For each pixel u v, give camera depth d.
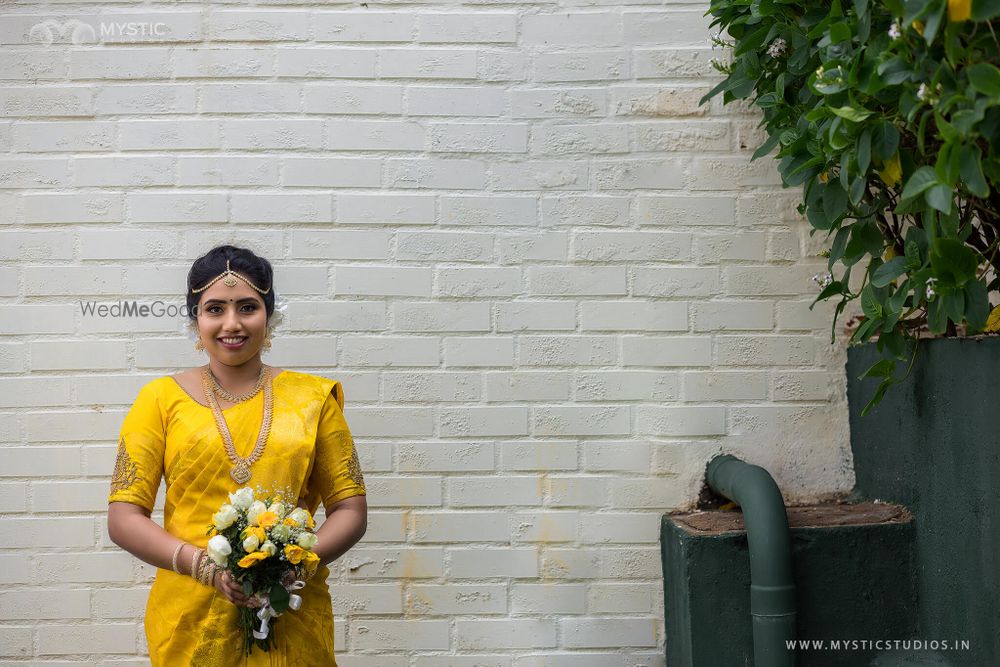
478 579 2.92
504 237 2.96
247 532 2.04
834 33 2.09
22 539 2.86
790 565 2.50
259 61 2.94
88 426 2.88
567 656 2.92
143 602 2.87
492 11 2.97
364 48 2.95
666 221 2.98
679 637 2.75
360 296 2.93
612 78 2.98
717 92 2.81
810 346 2.98
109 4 2.92
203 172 2.92
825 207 2.36
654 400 2.96
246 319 2.28
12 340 2.88
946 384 2.38
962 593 2.34
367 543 2.91
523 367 2.95
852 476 2.98
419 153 2.95
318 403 2.34
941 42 1.84
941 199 1.79
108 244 2.90
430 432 2.93
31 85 2.91
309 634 2.25
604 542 2.94
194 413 2.26
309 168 2.93
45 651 2.85
